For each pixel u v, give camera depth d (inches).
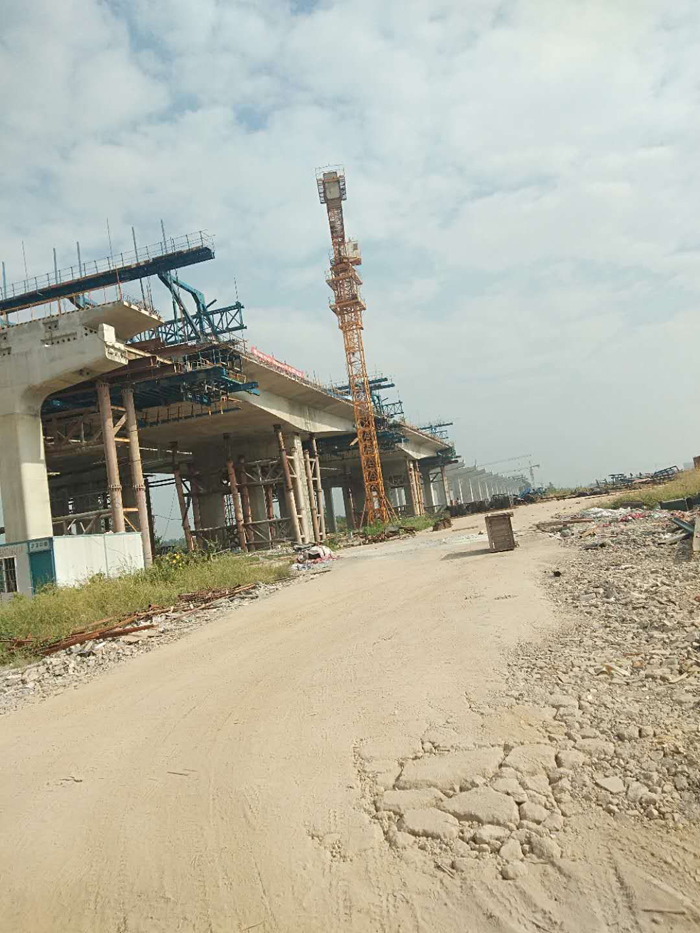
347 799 216.4
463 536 1598.2
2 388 1541.6
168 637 627.8
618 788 192.2
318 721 299.7
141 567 1310.3
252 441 2778.1
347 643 468.4
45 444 1859.0
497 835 179.5
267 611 706.8
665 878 153.0
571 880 157.1
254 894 173.3
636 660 306.2
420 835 187.3
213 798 234.1
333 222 3501.5
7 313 1612.9
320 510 2915.8
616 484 3690.9
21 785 275.4
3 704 448.5
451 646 402.6
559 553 837.2
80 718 373.4
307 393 2647.6
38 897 187.3
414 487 4542.3
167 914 170.9
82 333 1531.7
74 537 1185.4
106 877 192.5
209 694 381.4
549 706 266.7
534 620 438.3
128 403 1766.7
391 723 279.6
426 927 150.3
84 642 642.2
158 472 3041.3
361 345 3469.5
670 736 217.2
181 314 2030.0
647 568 576.7
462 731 255.9
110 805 241.3
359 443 3390.7
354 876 173.6
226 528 2657.5
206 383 1908.2
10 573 1143.0
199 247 1844.2
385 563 1136.8
